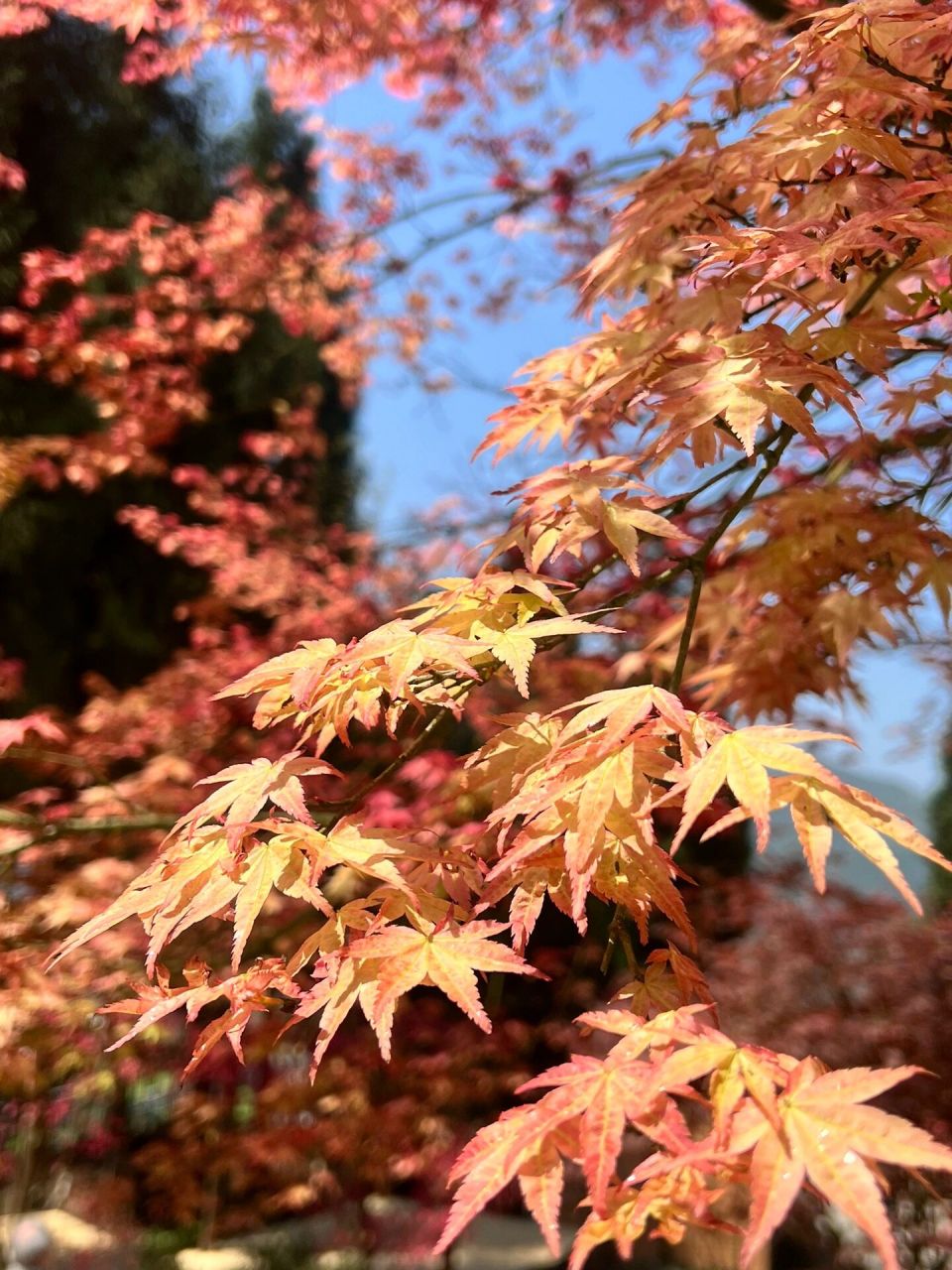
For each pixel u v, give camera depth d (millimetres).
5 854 3447
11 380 8164
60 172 8805
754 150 2016
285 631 6109
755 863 8047
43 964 3652
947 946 5156
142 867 4363
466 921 1455
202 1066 4926
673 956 1456
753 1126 1047
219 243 6082
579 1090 1160
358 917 1455
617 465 1900
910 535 2494
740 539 3035
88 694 9148
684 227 2477
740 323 1969
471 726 5703
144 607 9203
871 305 2475
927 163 2217
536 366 2615
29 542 8445
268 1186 6961
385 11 4664
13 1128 6562
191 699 5469
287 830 1435
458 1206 1099
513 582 1695
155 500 9141
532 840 1328
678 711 1347
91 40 8875
